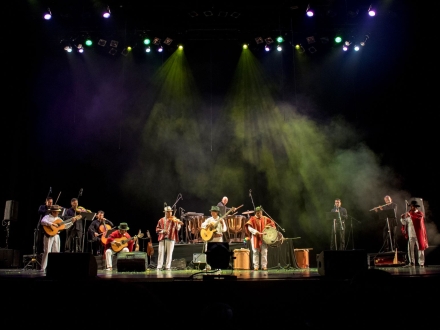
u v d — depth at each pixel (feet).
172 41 43.68
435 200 40.68
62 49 43.86
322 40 43.60
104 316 11.76
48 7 39.93
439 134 40.40
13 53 40.14
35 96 43.11
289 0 40.34
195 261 32.12
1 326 17.20
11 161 40.24
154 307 11.56
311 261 44.93
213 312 11.80
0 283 17.74
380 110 44.62
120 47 44.57
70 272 18.25
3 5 37.73
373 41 43.11
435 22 38.88
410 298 18.13
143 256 28.81
